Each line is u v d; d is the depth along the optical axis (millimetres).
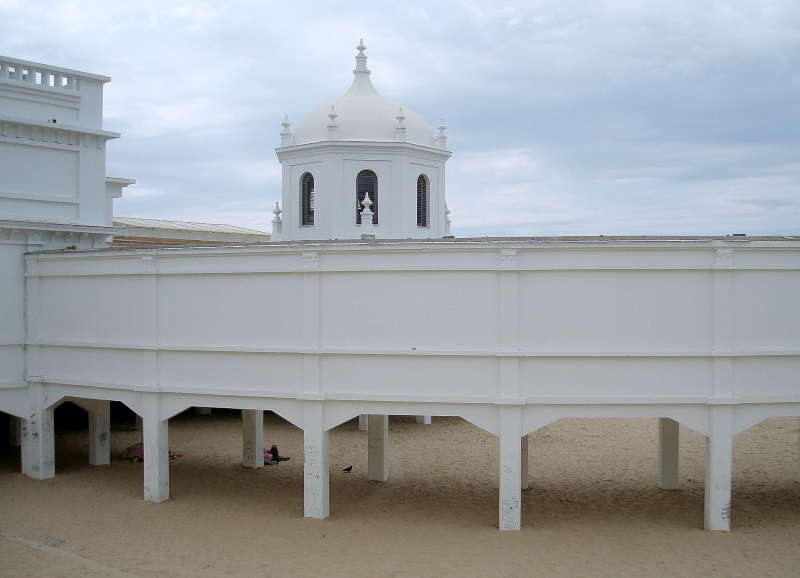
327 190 29156
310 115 30844
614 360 15977
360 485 21438
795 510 18453
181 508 18625
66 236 21984
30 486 20500
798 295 16094
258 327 17594
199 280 18188
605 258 15930
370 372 16734
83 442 26766
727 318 15875
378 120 29906
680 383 15984
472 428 30656
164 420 18844
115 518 17797
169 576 14047
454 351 16250
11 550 14945
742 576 14008
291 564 14727
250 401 17719
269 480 21844
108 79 23406
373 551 15445
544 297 16062
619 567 14461
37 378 20844
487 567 14492
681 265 15883
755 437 29172
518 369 16062
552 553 15258
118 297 19344
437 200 31188
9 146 21156
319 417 16969
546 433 30250
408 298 16547
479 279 16250
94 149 23000
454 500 19828
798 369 16078
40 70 21984
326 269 16906
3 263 20734
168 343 18500
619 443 28234
